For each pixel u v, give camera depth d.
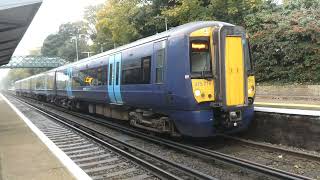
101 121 18.55
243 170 8.58
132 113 14.41
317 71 22.92
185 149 10.83
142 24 31.77
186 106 10.56
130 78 13.98
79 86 21.86
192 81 10.42
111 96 16.17
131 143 12.66
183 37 10.59
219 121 10.85
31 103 39.44
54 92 30.41
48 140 11.91
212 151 10.24
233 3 26.52
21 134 13.48
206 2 28.03
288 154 9.76
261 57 25.94
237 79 10.66
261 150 10.53
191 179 8.08
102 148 11.86
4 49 23.75
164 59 11.44
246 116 11.11
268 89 24.70
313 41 23.20
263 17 26.94
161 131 12.33
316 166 8.73
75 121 20.33
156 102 12.09
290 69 24.44
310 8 25.66
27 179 7.57
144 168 9.02
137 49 13.48
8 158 9.53
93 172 9.08
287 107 13.62
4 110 26.12
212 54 10.64
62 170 8.16
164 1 30.73
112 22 31.31
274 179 7.82
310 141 10.00
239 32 10.84
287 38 24.20
